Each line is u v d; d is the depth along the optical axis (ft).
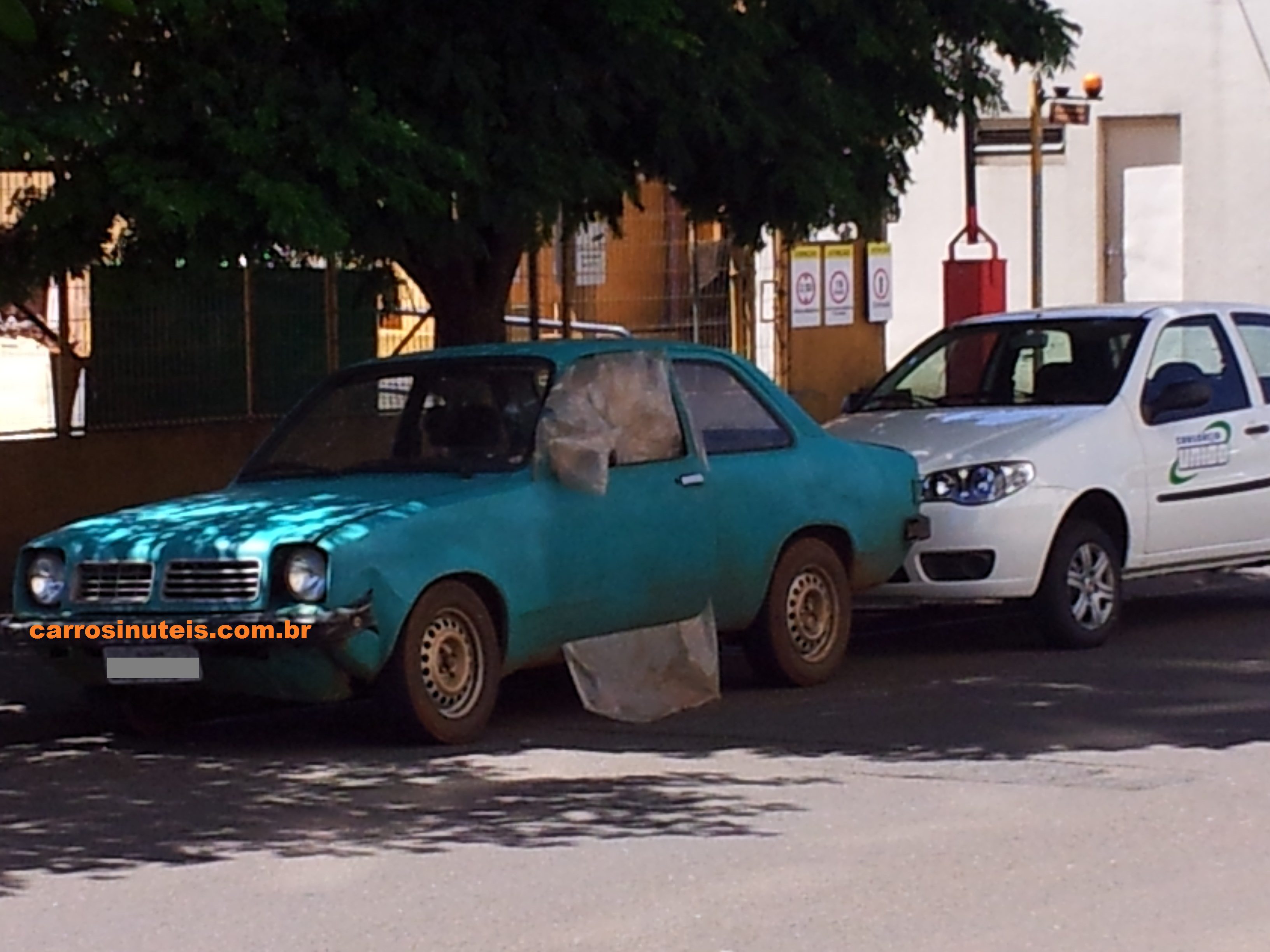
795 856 25.86
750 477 36.88
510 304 62.08
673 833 27.14
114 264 36.99
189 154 34.86
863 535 38.81
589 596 34.35
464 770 31.35
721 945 22.13
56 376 50.37
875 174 43.62
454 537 32.42
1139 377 43.29
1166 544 43.19
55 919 23.68
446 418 35.32
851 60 42.06
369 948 22.34
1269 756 31.53
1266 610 47.80
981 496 40.55
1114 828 26.99
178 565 31.83
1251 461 44.68
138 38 34.63
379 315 55.36
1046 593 41.34
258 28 35.01
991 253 75.00
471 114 36.68
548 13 37.96
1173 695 36.83
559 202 37.86
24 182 40.52
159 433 52.21
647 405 35.73
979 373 45.14
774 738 33.58
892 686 38.37
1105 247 88.02
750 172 41.83
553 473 34.24
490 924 23.12
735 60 39.04
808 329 71.46
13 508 49.29
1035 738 33.17
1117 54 86.63
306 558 31.09
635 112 40.22
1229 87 85.40
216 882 25.16
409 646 32.01
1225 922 22.82
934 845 26.30
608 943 22.29
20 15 26.63
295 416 37.04
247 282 53.88
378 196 35.29
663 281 66.18
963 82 44.29
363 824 28.07
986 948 21.94
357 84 36.24
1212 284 86.53
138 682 32.04
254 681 31.78
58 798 30.27
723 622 36.96
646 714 35.42
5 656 41.98
